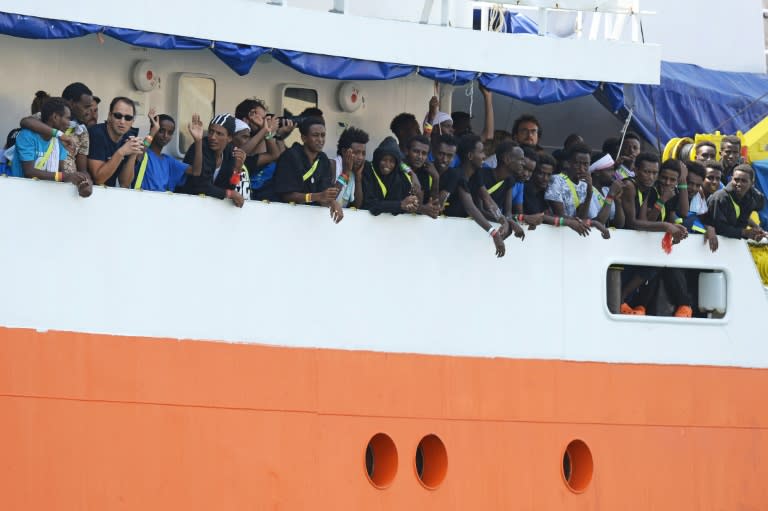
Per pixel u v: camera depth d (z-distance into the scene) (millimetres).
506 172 41438
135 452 35062
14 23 35656
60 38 37062
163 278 35875
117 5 36688
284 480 36750
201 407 35969
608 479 41875
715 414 44250
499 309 40625
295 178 38156
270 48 38531
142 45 37250
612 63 42906
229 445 36188
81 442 34500
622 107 46375
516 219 40938
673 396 43500
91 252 35062
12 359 34062
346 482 37562
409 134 42719
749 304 45562
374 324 38656
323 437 37438
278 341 37250
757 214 52406
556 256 41719
